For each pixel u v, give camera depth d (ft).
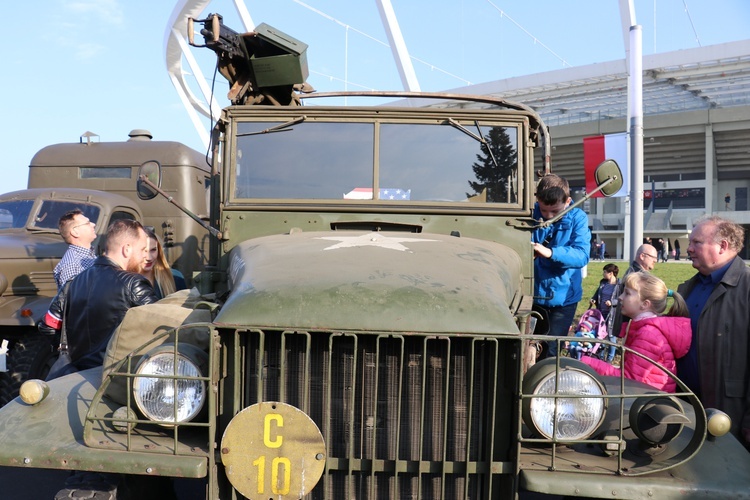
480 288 8.45
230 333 8.11
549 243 15.19
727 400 11.06
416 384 7.97
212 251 13.11
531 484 7.49
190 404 8.00
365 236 10.52
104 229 22.38
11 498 13.38
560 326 15.70
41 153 29.48
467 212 11.98
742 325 11.02
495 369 7.77
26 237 21.24
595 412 7.83
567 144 116.16
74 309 11.91
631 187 29.68
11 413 8.55
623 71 77.51
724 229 11.44
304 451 7.74
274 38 13.41
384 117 12.53
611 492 7.45
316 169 12.35
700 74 85.10
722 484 7.61
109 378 8.12
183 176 28.48
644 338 11.28
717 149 131.03
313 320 7.82
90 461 7.73
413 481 8.02
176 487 13.65
